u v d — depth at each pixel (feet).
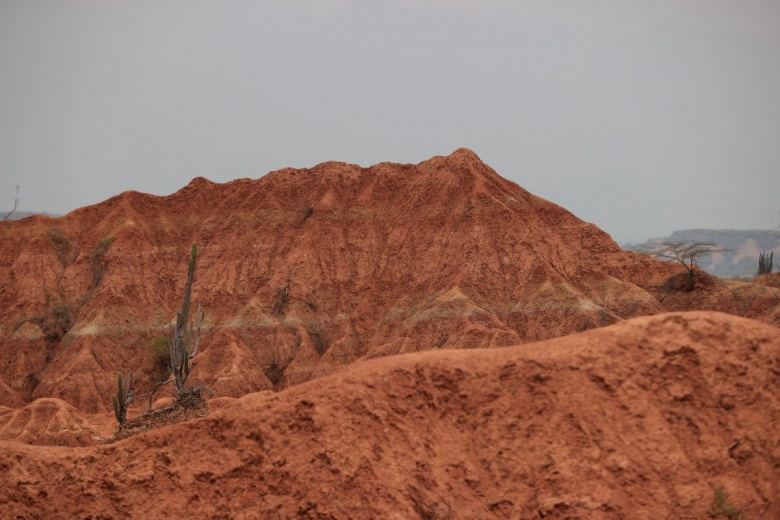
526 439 112.98
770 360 116.78
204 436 117.19
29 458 116.67
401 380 118.83
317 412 115.44
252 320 358.43
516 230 364.99
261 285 380.58
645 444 111.14
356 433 114.01
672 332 120.88
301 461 112.68
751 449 110.83
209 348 345.31
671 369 117.19
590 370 117.29
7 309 381.60
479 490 110.63
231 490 112.78
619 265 367.04
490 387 117.60
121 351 355.77
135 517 112.37
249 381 327.88
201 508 112.16
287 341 352.90
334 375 122.83
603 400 114.73
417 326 334.24
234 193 424.46
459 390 118.21
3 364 361.92
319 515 108.99
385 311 362.33
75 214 424.46
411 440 113.91
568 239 376.89
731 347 118.11
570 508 107.04
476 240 361.51
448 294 341.62
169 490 114.01
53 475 115.85
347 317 364.79
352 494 109.91
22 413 277.23
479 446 114.01
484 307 342.44
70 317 379.35
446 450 113.50
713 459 110.42
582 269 361.10
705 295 345.31
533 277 351.46
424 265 366.84
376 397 116.98
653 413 113.50
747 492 107.65
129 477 115.14
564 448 111.34
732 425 112.68
